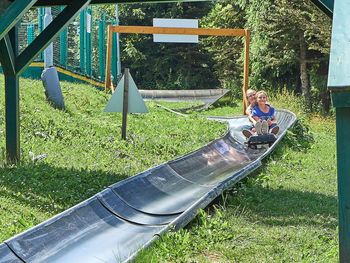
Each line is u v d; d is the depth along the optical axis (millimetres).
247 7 39438
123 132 13531
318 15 29078
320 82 31844
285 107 30016
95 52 38562
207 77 50562
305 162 12320
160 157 12148
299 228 6867
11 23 6934
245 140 14875
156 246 5723
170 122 18406
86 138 12914
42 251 5672
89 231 6457
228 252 5816
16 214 6934
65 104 18188
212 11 45781
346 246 4012
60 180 8789
